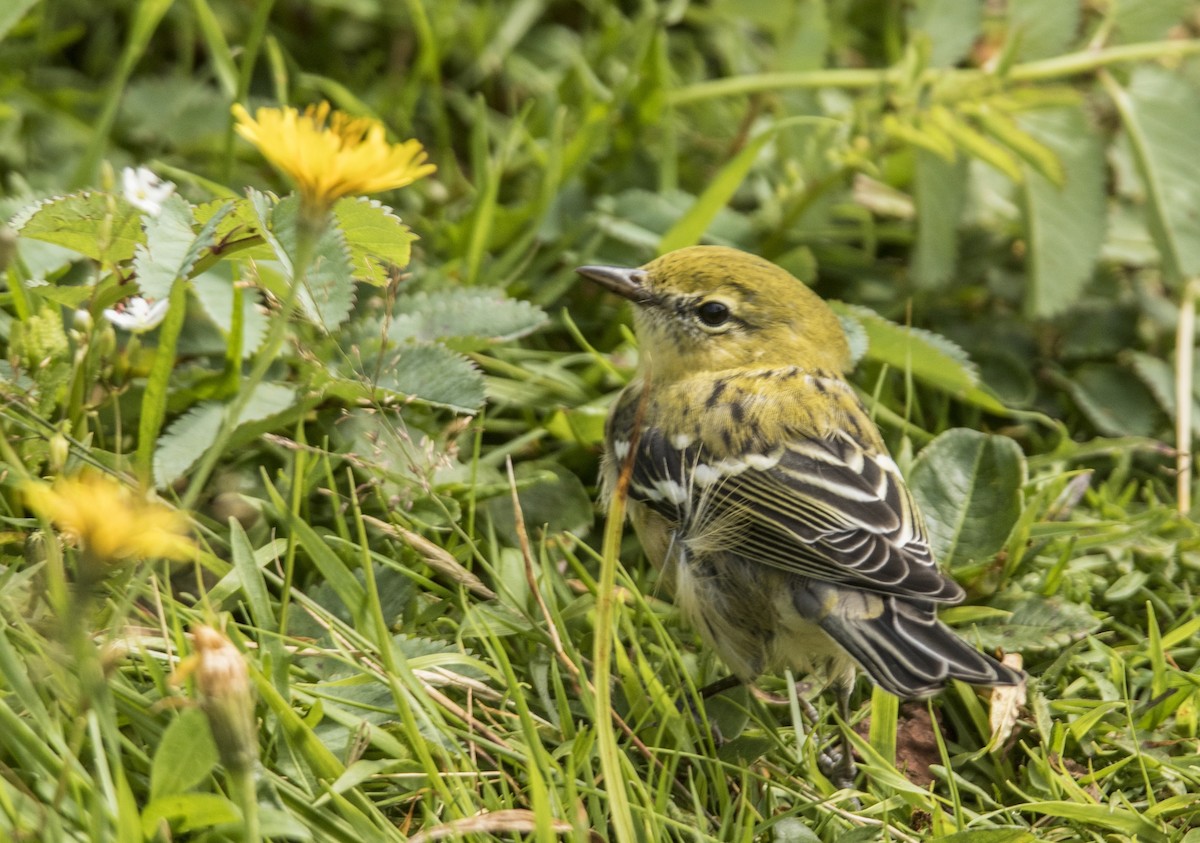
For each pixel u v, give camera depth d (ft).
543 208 34.76
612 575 20.35
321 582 26.53
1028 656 27.86
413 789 22.20
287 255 24.31
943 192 35.83
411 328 30.04
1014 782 25.46
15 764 19.95
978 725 26.08
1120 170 38.14
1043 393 36.14
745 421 27.76
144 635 22.81
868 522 25.72
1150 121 37.17
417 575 26.07
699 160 39.73
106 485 18.04
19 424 24.63
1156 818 23.81
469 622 25.27
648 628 27.84
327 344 28.73
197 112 36.40
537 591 24.43
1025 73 37.70
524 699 23.02
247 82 33.40
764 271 30.25
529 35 41.75
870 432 28.17
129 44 33.14
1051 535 29.86
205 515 27.43
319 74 40.14
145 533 16.97
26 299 26.91
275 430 28.66
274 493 23.50
